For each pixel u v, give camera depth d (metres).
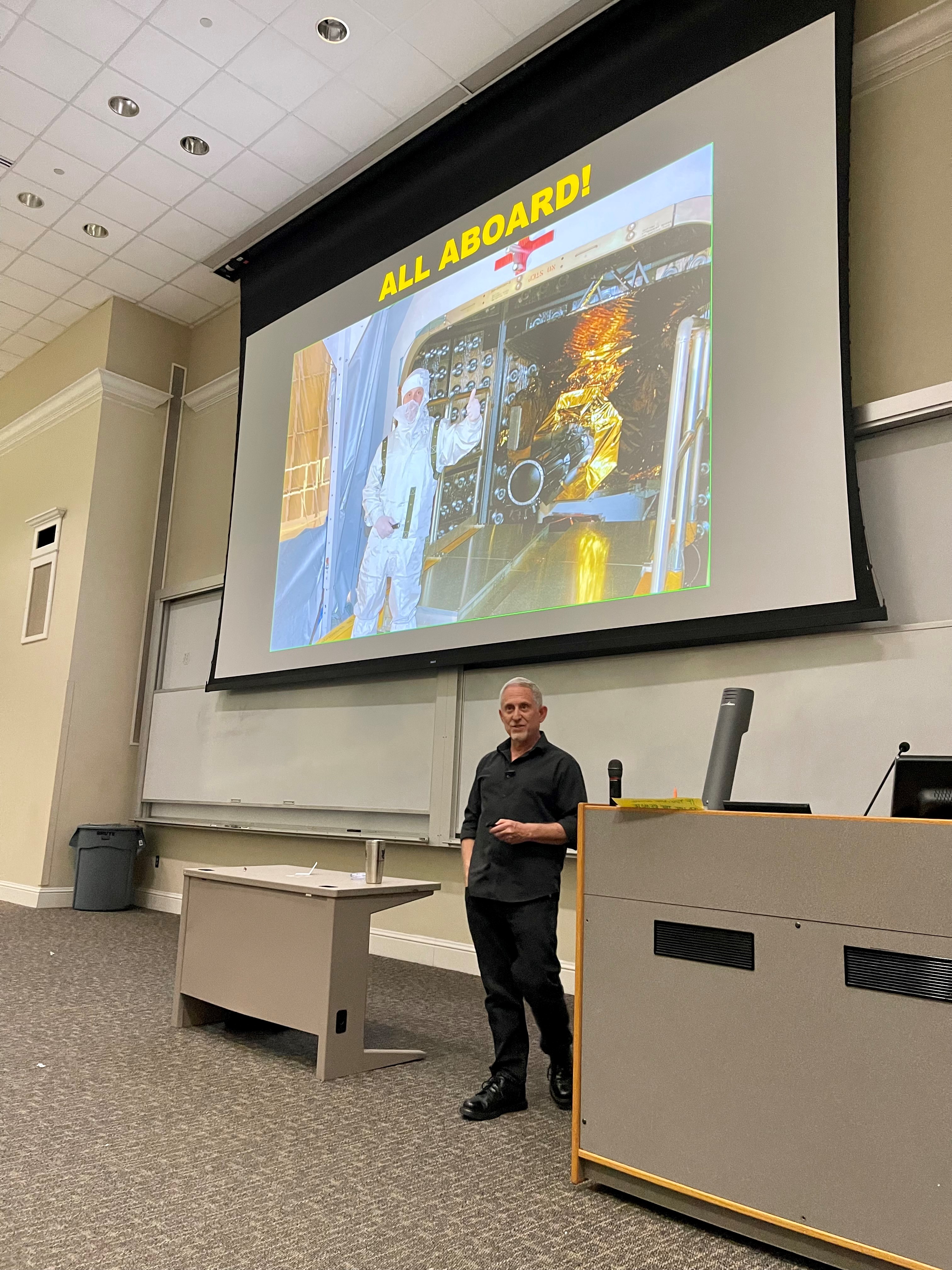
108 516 7.58
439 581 5.06
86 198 6.54
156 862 7.20
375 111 5.58
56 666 7.42
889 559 3.55
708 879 1.98
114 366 7.74
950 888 1.64
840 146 3.66
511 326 4.97
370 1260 1.72
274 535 6.38
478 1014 3.79
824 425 3.54
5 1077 2.80
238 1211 1.91
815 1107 1.74
